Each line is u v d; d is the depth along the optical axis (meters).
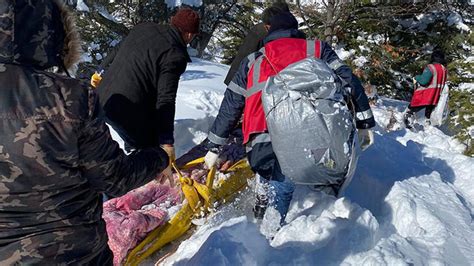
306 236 3.21
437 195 4.00
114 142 1.83
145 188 3.74
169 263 3.32
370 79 13.73
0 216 1.69
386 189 4.00
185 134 5.59
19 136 1.62
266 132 3.26
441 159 5.05
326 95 3.07
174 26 3.79
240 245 3.02
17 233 1.72
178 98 6.82
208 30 17.95
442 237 3.26
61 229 1.78
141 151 2.05
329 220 3.28
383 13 13.80
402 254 2.94
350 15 14.17
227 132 3.47
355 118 3.38
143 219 3.41
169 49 3.70
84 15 13.61
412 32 14.50
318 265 2.94
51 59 1.73
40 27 1.68
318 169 3.03
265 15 4.54
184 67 3.81
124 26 14.81
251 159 3.36
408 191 3.91
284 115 3.03
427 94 8.94
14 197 1.67
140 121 3.76
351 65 13.61
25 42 1.67
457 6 16.08
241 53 5.17
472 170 4.80
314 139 3.00
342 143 3.02
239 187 4.33
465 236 3.34
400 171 4.41
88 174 1.80
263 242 3.19
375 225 3.38
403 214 3.59
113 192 1.90
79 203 1.81
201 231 3.67
